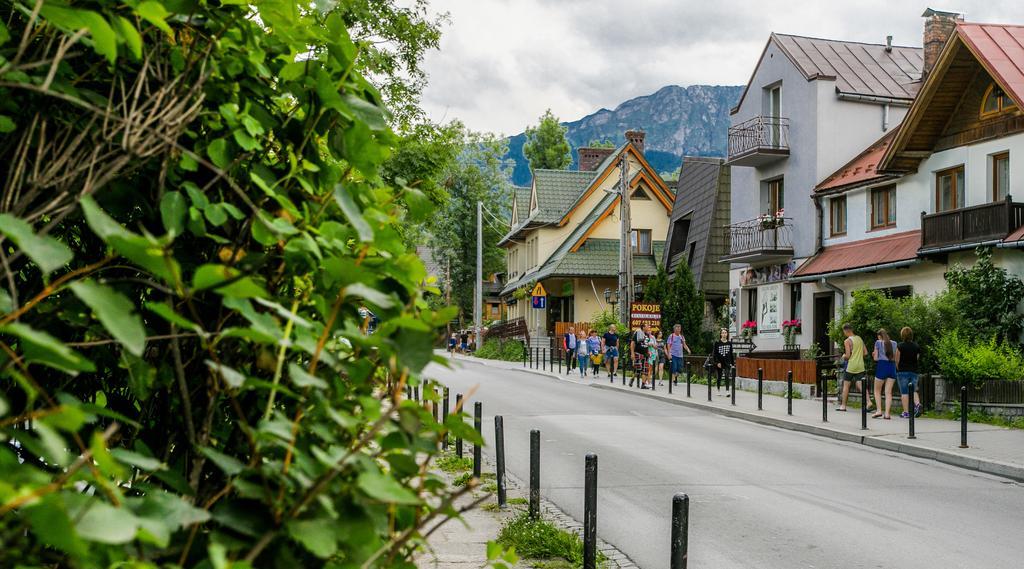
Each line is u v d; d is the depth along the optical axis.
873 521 8.52
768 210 32.97
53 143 1.65
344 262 1.59
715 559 7.00
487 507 8.35
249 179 1.87
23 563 1.11
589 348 33.19
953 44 22.73
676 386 26.97
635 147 52.00
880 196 27.12
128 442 1.96
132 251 1.26
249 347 1.78
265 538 1.34
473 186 75.25
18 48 1.48
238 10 1.88
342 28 1.91
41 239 1.21
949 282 21.72
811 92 29.89
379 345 1.50
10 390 1.87
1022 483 11.09
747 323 33.16
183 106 1.71
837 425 16.08
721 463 11.91
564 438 14.16
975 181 23.33
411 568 1.62
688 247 42.88
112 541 1.07
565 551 6.64
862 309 21.03
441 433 1.70
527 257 59.94
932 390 18.00
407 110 17.86
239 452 1.79
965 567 6.94
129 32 1.44
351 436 1.64
